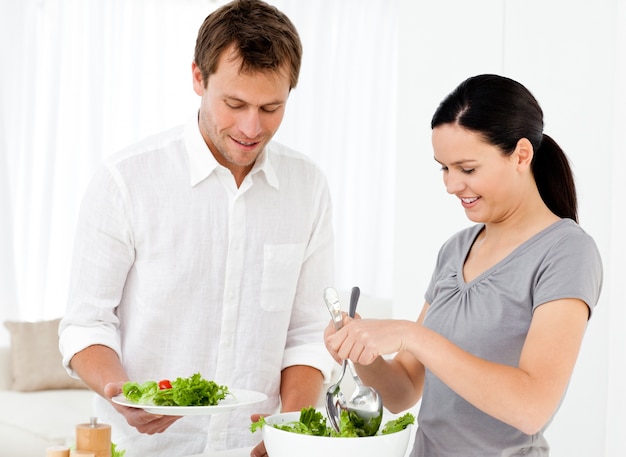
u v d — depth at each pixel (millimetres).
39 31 5250
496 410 1232
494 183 1352
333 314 1385
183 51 5488
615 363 2479
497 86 1341
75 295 1783
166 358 1812
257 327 1854
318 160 5832
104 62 5352
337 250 5852
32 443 3953
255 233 1847
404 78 3002
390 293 5871
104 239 1771
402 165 3000
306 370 1892
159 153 1818
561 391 1248
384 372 1536
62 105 5293
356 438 1215
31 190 5223
